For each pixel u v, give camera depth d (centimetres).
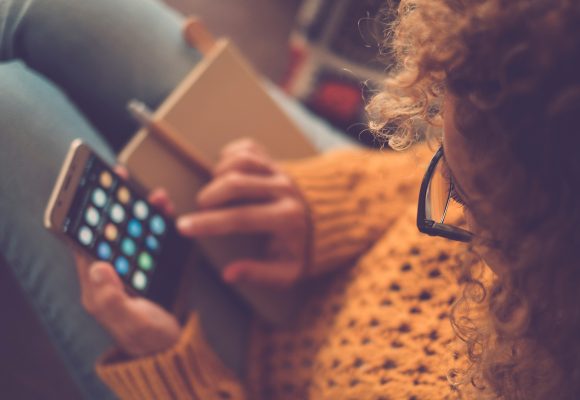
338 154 79
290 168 75
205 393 64
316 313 73
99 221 61
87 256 59
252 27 150
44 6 70
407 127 46
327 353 67
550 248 33
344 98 119
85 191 60
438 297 62
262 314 74
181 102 75
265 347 75
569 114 29
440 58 34
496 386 44
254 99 80
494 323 41
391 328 63
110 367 62
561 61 28
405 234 69
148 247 66
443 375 56
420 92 41
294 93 124
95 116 77
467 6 32
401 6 41
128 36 75
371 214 75
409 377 59
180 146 73
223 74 78
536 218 32
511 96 30
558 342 38
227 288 79
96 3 73
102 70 74
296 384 71
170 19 81
